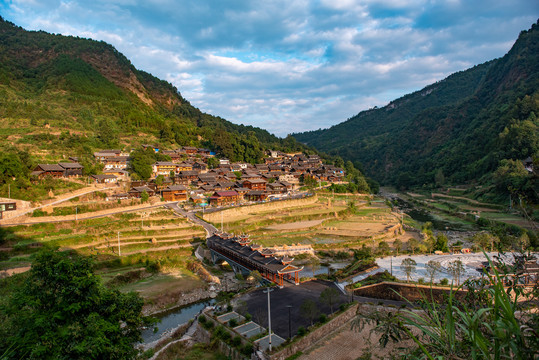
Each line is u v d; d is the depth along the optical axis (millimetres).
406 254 72625
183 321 50750
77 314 25812
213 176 131875
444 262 63938
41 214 77938
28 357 22188
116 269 66375
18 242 67125
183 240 81062
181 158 153000
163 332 47188
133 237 78688
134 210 93250
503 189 133000
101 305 27719
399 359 15602
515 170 132000
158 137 173000
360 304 47219
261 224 103312
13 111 143500
